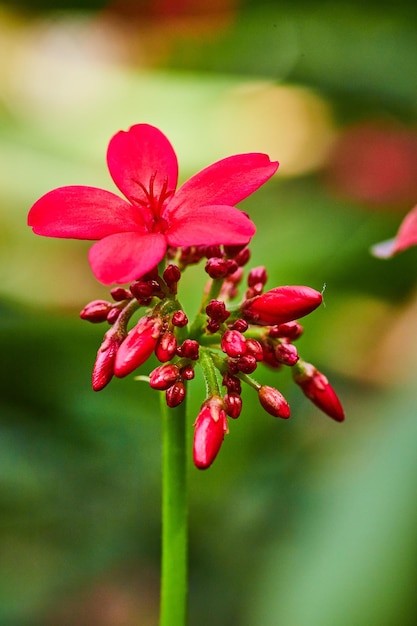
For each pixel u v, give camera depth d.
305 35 0.58
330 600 0.30
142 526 0.35
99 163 0.54
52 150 0.54
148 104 0.59
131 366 0.25
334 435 0.35
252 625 0.32
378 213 0.51
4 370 0.35
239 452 0.34
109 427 0.35
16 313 0.40
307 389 0.26
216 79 0.61
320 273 0.41
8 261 0.49
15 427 0.35
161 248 0.24
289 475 0.34
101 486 0.35
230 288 0.27
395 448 0.32
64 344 0.35
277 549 0.32
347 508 0.31
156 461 0.35
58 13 0.69
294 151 0.63
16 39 0.69
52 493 0.34
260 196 0.55
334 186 0.54
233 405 0.25
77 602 0.36
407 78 0.56
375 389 0.40
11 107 0.63
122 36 0.66
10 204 0.49
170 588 0.26
